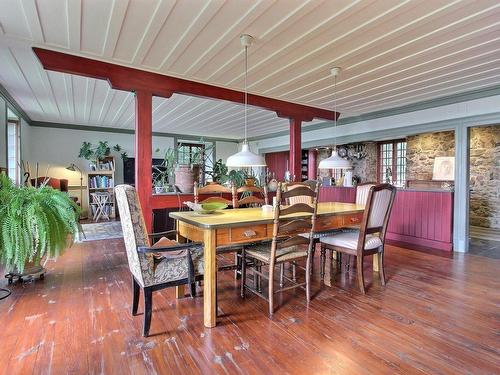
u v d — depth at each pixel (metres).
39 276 3.04
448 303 2.47
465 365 1.67
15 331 2.00
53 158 7.21
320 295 2.65
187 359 1.71
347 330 2.04
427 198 4.57
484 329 2.05
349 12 2.17
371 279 3.06
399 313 2.29
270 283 2.32
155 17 2.25
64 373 1.58
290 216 2.57
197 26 2.38
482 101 4.12
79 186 7.53
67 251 4.16
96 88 4.31
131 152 8.24
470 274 3.21
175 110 5.65
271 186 4.50
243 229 2.28
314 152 8.41
